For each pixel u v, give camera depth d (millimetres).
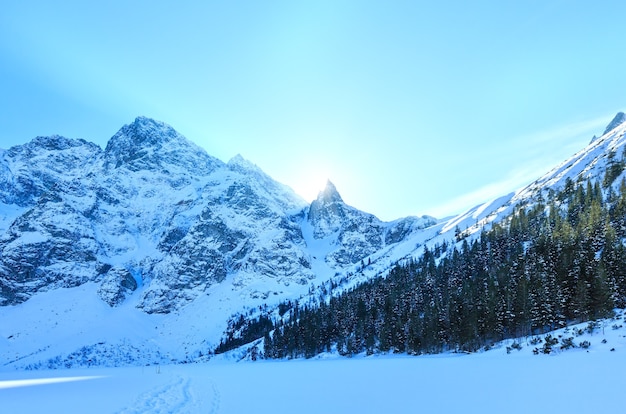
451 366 58844
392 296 151625
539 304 85188
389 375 52750
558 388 29688
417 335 109750
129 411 26422
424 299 134000
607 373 34781
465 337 95062
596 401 24172
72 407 30750
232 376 69688
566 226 116500
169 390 42875
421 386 37562
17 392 51375
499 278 112188
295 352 160875
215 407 29281
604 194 150875
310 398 33812
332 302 192250
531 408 23672
